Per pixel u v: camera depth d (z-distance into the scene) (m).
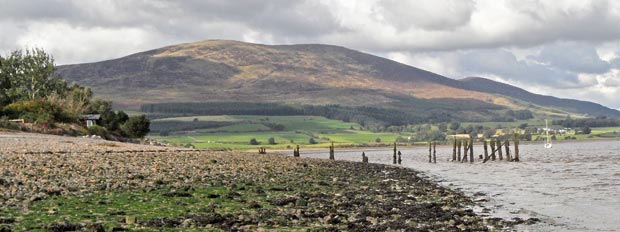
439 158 119.38
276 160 63.03
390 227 20.12
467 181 50.94
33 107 97.69
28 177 26.30
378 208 25.59
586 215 28.58
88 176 28.58
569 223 25.89
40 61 132.62
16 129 82.31
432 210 26.44
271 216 20.17
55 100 109.94
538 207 31.58
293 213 21.34
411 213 24.73
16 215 17.00
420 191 36.62
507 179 53.72
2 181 24.06
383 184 41.41
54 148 49.47
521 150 165.00
